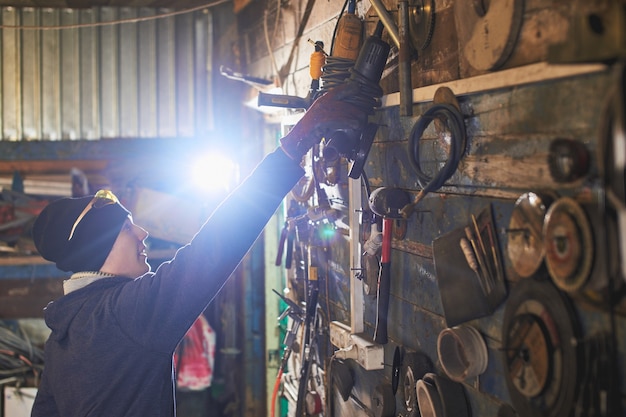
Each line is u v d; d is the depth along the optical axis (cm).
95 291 173
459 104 156
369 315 220
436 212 170
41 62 487
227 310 477
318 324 273
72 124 493
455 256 156
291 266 329
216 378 505
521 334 131
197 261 155
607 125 100
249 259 450
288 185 161
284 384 375
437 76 167
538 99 127
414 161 165
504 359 139
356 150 199
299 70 296
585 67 110
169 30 496
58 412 179
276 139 423
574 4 113
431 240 174
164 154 505
